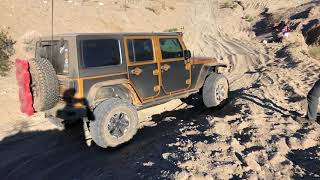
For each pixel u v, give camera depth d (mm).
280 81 11641
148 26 25031
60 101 6508
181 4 40875
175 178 4707
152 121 8406
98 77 6375
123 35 6781
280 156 5246
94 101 6469
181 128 7285
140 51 7082
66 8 21969
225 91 9062
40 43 7008
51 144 7070
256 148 5648
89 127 6949
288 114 7719
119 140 6453
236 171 4887
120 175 5316
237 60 18047
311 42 26125
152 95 7438
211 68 9164
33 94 6320
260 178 4672
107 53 6523
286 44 23172
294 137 5965
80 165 5965
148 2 32500
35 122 8344
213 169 4918
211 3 48031
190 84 8367
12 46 13359
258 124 6867
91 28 20047
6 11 17094
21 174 5793
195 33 27812
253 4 50625
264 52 20250
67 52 6277
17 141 7297
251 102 8672
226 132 6656
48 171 5820
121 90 6898
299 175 4691
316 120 7297
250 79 12820
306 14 35469
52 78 6219
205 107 9328
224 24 36188
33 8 19281
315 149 5531
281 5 46812
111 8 25594
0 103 9141
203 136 6457
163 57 7555
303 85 10977
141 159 5828
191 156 5414
